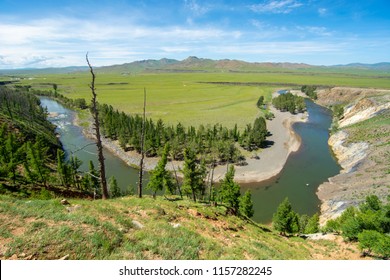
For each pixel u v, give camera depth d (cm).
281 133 12188
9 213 1390
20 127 8394
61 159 5438
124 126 10744
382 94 14375
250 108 17800
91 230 1342
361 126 10269
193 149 8988
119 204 2088
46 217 1408
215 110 17238
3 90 14100
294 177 7762
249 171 8212
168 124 13575
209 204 3456
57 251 1140
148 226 1681
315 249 2627
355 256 2416
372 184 5706
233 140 10144
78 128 13212
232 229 2384
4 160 4988
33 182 4819
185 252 1381
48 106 19162
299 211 5984
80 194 4928
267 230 3309
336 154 9506
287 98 17762
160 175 4228
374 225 2673
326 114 16512
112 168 8700
